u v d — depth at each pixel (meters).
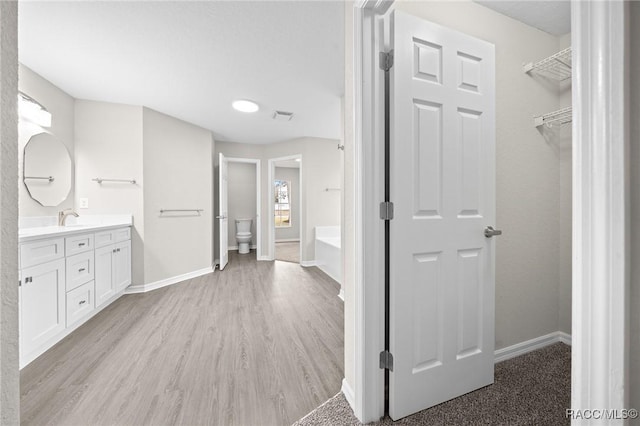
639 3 0.36
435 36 1.28
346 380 1.42
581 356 0.39
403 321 1.24
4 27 0.44
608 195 0.36
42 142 2.56
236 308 2.71
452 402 1.35
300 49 2.17
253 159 5.30
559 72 1.85
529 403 1.35
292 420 1.27
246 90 2.90
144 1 1.67
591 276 0.38
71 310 2.10
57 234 1.94
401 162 1.22
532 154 1.80
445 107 1.31
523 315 1.80
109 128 3.15
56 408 1.34
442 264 1.33
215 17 1.81
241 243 6.09
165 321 2.39
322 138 4.80
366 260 1.21
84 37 2.00
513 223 1.75
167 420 1.27
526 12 1.68
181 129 3.83
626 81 0.36
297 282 3.70
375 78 1.22
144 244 3.28
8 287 0.45
